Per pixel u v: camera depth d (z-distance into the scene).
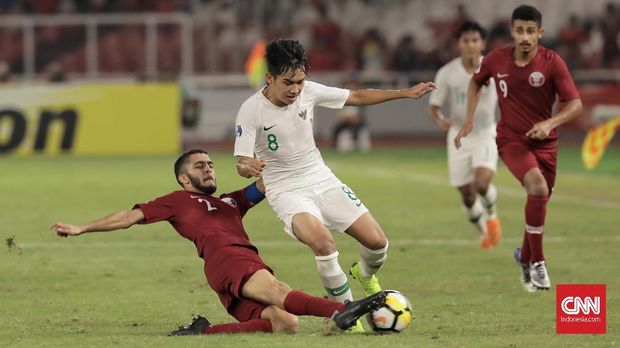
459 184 42.75
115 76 108.19
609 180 71.50
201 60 110.69
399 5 118.88
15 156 91.94
